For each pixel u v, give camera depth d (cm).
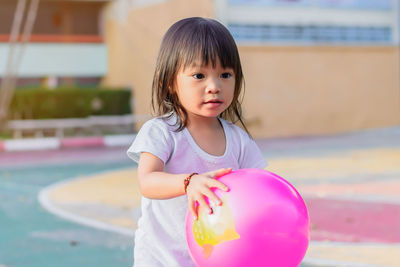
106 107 2042
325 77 1928
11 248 570
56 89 1978
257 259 200
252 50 1845
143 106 2003
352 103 1958
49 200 840
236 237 200
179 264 248
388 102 1998
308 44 1903
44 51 2225
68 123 1856
